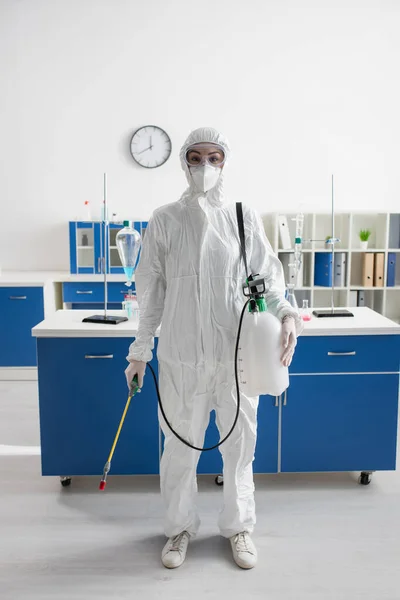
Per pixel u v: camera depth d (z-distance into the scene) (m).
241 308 1.69
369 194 4.73
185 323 1.67
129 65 4.51
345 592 1.69
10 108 4.52
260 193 4.68
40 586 1.72
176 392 1.72
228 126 4.61
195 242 1.67
